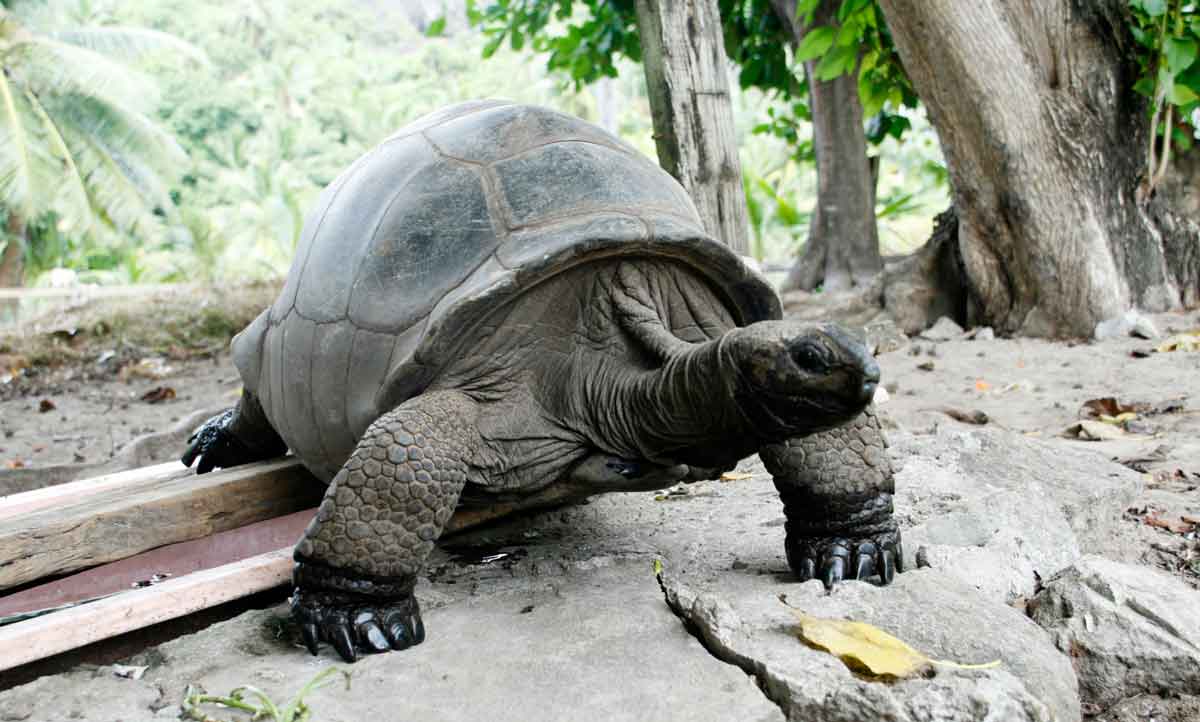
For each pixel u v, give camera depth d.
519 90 43.09
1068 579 2.47
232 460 3.84
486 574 2.78
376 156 3.06
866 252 10.20
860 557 2.48
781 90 11.43
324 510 2.24
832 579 2.45
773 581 2.52
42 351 10.17
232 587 2.54
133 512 2.97
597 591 2.54
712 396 2.28
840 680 1.90
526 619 2.36
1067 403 5.01
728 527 3.06
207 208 33.66
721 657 2.11
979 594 2.32
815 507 2.48
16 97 20.52
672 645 2.16
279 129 35.66
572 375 2.56
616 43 10.74
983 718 1.79
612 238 2.42
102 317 11.26
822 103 10.15
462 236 2.54
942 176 13.58
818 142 10.31
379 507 2.23
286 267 22.91
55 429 7.15
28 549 2.76
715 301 2.73
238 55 43.75
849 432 2.48
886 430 4.16
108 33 23.17
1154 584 2.47
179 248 28.00
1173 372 5.42
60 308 12.49
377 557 2.23
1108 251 6.64
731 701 1.91
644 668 2.06
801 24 9.59
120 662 2.31
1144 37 6.50
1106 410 4.69
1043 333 6.77
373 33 55.06
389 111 39.38
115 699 2.10
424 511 2.26
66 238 25.92
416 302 2.50
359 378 2.57
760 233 15.62
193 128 36.50
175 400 8.16
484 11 11.81
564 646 2.19
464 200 2.61
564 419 2.56
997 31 6.32
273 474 3.29
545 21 11.47
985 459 3.45
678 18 4.00
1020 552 2.68
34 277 24.39
